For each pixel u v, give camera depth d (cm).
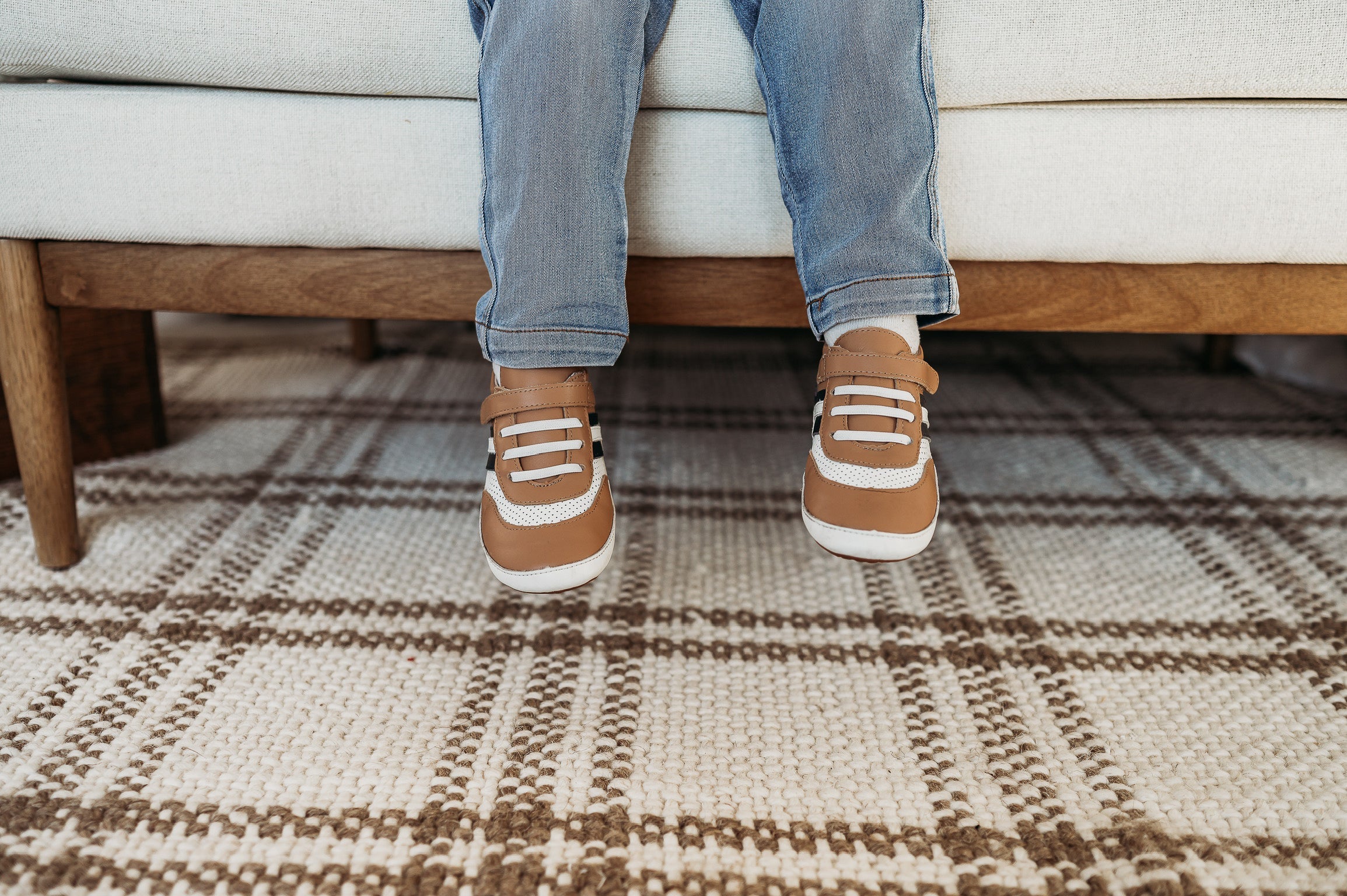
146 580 70
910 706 57
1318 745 54
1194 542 79
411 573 73
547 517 58
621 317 59
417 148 65
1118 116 64
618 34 57
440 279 69
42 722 53
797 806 49
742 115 65
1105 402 117
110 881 43
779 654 63
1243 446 101
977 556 76
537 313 56
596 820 47
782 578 73
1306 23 60
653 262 69
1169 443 102
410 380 124
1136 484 91
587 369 61
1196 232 65
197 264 68
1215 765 52
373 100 65
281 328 153
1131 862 45
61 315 72
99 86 65
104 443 92
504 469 59
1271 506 86
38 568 71
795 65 58
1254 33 61
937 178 61
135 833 45
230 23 61
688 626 66
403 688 58
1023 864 45
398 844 46
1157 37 61
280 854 45
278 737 53
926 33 59
